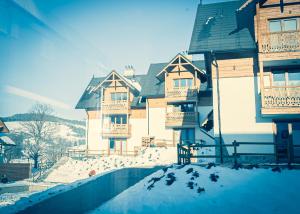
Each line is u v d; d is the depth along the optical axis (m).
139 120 29.88
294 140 14.17
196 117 25.97
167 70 27.69
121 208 9.19
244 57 15.24
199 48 15.72
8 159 32.03
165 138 27.64
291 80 14.60
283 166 10.98
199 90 26.84
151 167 18.67
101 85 30.73
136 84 32.09
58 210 9.20
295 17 14.49
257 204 8.69
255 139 14.42
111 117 30.88
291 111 13.44
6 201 15.20
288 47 14.02
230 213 8.39
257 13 14.44
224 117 14.95
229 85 15.19
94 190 11.63
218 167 11.27
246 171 10.64
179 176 10.90
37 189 21.23
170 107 27.67
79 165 25.11
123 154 29.33
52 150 33.25
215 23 17.44
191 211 8.66
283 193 9.12
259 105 14.63
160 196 9.69
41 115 30.52
